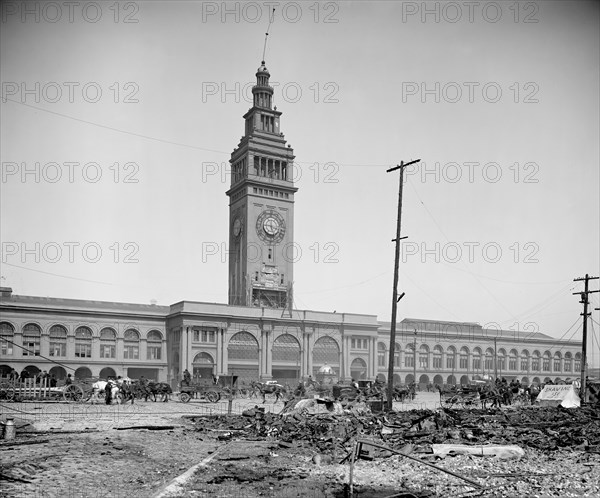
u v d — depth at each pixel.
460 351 117.88
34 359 84.00
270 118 115.25
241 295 106.62
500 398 46.25
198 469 15.18
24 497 11.83
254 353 92.31
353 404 38.62
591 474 15.47
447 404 47.72
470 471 15.84
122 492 12.59
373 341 102.19
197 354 88.56
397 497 12.88
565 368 129.50
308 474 15.15
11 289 88.50
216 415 31.31
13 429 19.69
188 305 88.38
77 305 91.12
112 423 26.31
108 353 89.31
